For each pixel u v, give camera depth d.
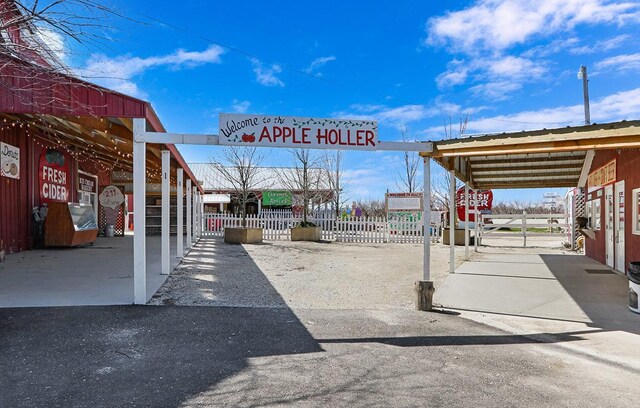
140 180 6.38
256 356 4.51
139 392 3.59
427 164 7.41
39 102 5.86
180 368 4.12
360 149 6.96
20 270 9.22
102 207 19.81
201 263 11.05
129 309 6.10
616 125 6.10
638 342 5.25
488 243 19.59
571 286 8.66
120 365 4.15
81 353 4.41
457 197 21.61
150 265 10.39
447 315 6.43
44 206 13.66
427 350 4.85
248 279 8.97
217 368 4.15
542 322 6.11
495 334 5.52
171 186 21.89
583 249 15.60
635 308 6.62
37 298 6.54
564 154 11.30
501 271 10.61
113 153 15.39
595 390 3.86
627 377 4.18
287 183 29.11
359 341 5.11
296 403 3.47
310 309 6.59
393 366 4.33
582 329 5.79
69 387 3.65
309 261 12.13
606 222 11.43
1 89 5.70
